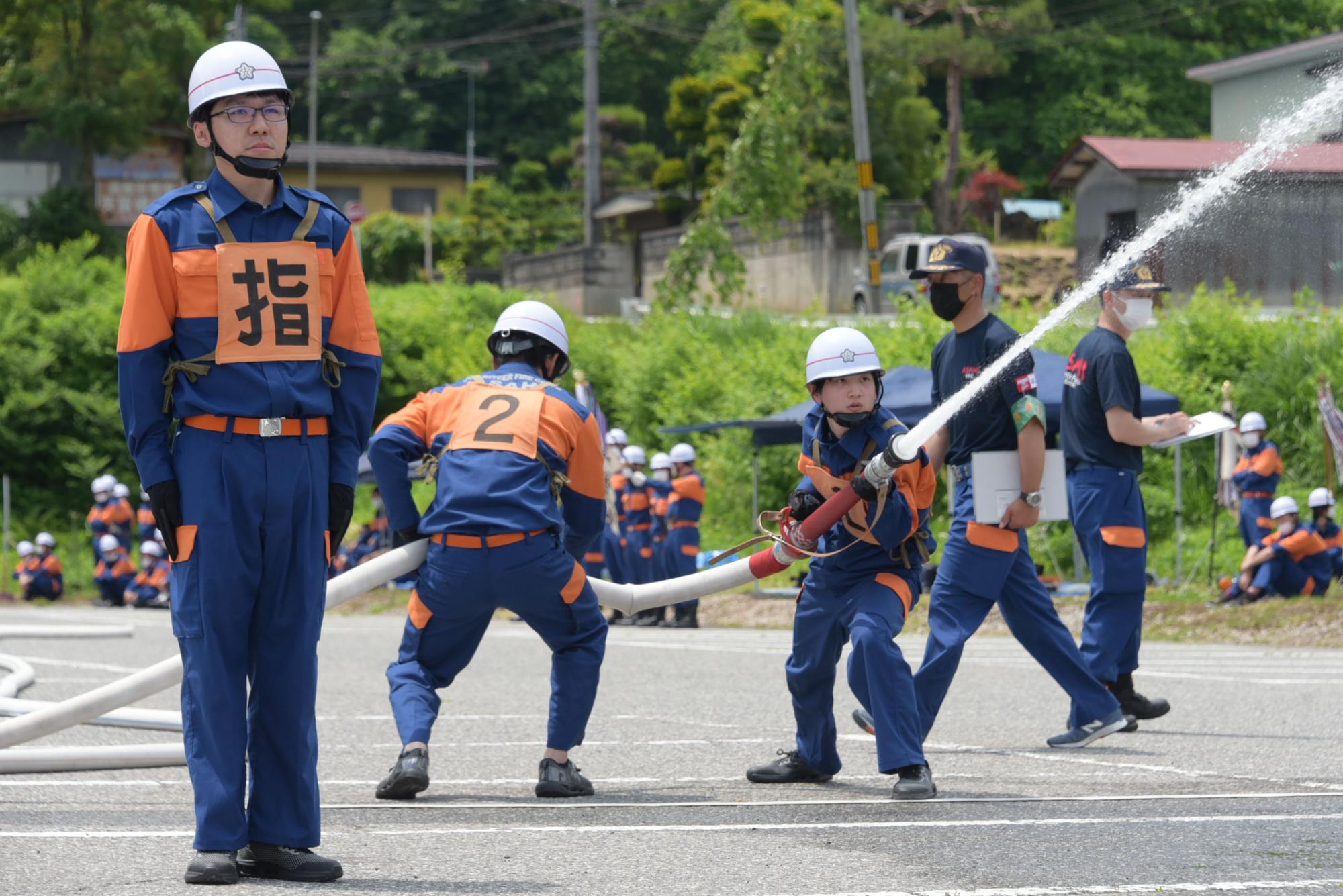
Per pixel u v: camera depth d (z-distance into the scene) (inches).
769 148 2276.1
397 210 4079.7
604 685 674.2
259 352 280.5
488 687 669.9
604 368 1996.8
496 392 389.7
